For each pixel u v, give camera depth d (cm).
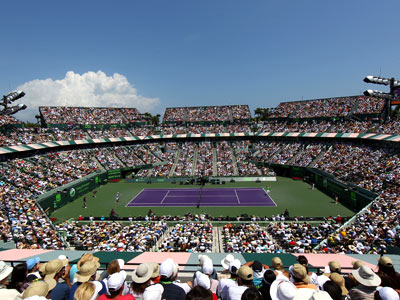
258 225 3234
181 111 9375
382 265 708
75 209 4434
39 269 750
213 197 5053
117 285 553
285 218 3519
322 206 4331
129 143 7850
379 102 6400
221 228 3328
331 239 2519
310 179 6025
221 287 667
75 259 1172
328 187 5112
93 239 2828
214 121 8738
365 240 2384
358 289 607
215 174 6562
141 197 5141
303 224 3108
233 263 733
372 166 4753
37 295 472
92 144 7138
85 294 509
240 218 3575
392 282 680
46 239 2622
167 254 1269
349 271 1116
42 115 7012
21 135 5738
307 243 2533
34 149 5519
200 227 3206
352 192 4231
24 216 3175
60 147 6450
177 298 564
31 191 4266
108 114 8294
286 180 6372
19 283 643
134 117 8744
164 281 610
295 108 8194
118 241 2698
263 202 4638
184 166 7044
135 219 3694
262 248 2405
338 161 5569
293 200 4722
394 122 5491
